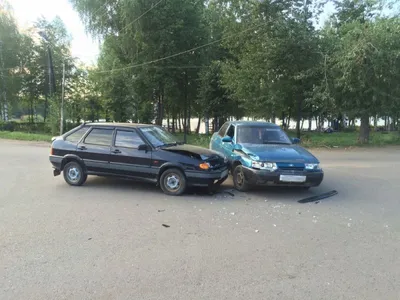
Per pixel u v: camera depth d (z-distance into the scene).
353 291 3.38
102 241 4.60
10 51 36.59
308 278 3.64
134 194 7.36
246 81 21.33
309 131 48.16
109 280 3.54
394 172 10.80
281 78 20.81
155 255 4.18
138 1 27.61
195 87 32.50
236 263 3.98
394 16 20.58
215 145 10.26
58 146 8.25
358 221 5.66
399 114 20.66
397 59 17.91
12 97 37.84
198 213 5.99
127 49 29.98
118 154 7.70
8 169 10.41
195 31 29.62
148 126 8.28
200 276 3.65
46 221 5.41
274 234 4.98
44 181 8.62
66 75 38.66
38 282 3.48
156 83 29.83
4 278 3.56
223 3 22.52
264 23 20.33
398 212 6.23
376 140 22.44
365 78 18.03
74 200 6.77
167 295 3.27
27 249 4.30
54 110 26.98
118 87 30.92
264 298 3.23
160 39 28.77
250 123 9.20
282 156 7.35
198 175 7.14
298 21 20.12
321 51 20.16
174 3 28.77
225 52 30.72
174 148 7.58
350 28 20.89
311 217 5.86
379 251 4.39
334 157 14.90
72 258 4.05
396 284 3.53
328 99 19.47
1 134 25.34
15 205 6.34
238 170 7.90
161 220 5.55
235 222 5.51
